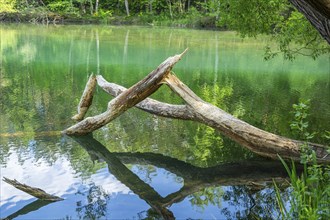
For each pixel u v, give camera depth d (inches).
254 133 220.7
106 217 157.3
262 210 165.0
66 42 953.5
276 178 205.0
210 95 420.5
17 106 354.3
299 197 126.8
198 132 291.3
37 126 294.2
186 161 231.6
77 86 454.6
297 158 214.4
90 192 183.6
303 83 505.0
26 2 1706.4
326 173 143.2
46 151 241.1
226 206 169.9
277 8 378.9
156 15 1758.1
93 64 632.4
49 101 376.8
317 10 104.5
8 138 264.7
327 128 295.7
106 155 238.7
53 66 608.1
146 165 224.2
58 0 1807.3
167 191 187.3
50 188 187.3
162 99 393.4
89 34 1172.5
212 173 213.0
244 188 191.8
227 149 254.5
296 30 379.2
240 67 638.5
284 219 133.6
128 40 1019.3
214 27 1467.8
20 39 1005.8
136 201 174.9
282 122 316.5
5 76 512.1
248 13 378.3
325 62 715.4
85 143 259.3
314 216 115.5
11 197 175.5
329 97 419.8
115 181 198.2
